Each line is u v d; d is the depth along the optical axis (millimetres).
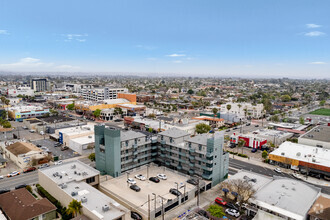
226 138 158250
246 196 73125
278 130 178375
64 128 153250
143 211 67125
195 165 90750
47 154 112250
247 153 132500
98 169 96375
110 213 59875
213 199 81312
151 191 78438
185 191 79062
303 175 103438
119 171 90375
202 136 98000
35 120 179875
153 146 103875
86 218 60625
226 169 96625
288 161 108688
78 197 66438
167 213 71875
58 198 72750
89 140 130125
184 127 165125
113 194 76438
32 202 69375
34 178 94500
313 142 127375
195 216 70312
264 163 117312
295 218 62812
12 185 88000
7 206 67875
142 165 100188
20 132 164375
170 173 92812
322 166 99188
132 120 190375
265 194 73750
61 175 76875
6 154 120188
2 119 180750
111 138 87250
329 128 153125
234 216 71625
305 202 69188
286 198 70562
